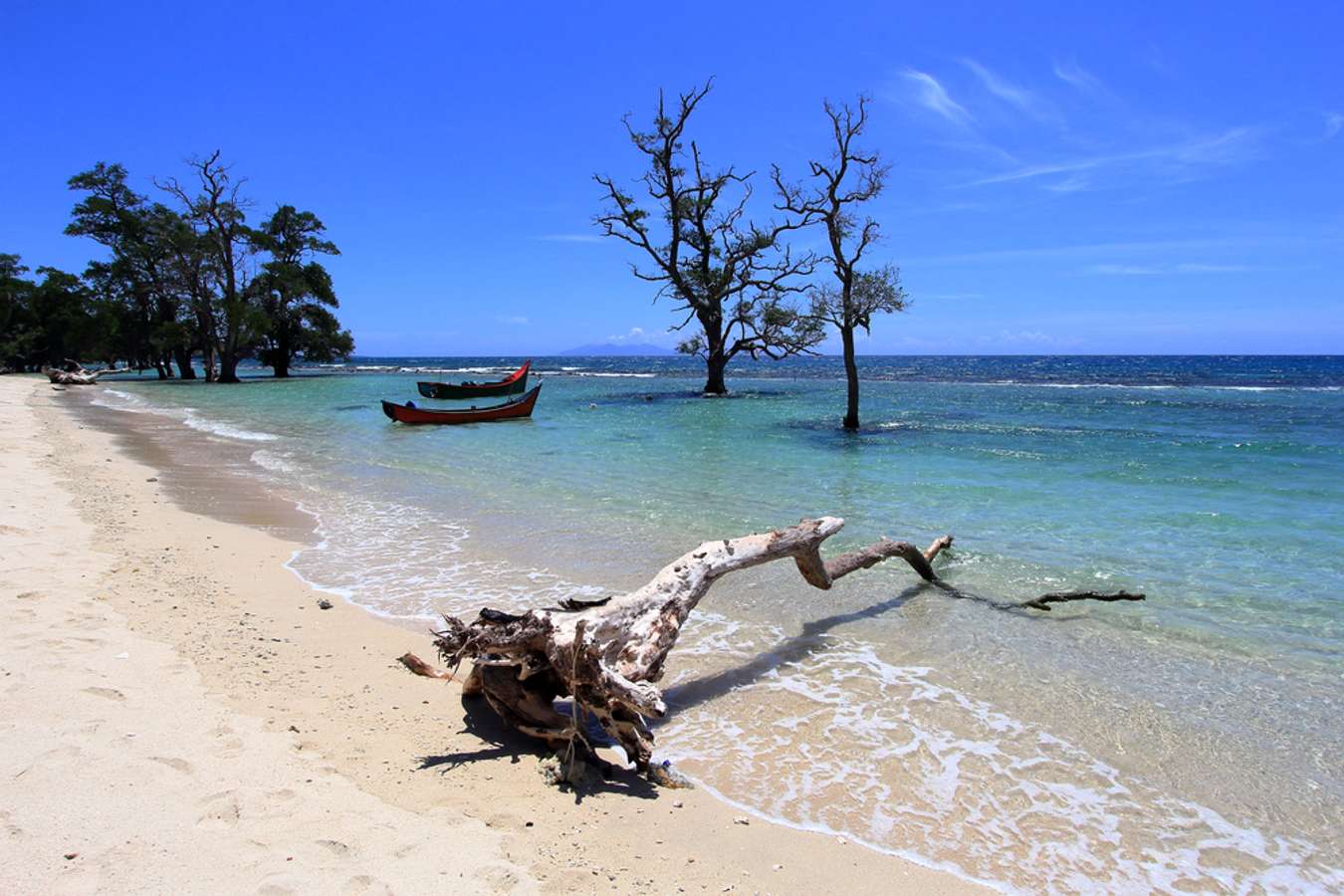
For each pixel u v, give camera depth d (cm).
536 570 822
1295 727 488
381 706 496
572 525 1045
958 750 462
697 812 395
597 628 499
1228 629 653
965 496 1234
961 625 675
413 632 638
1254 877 352
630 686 427
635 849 357
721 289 4028
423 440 2127
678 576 591
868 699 531
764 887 333
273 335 6066
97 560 773
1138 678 561
